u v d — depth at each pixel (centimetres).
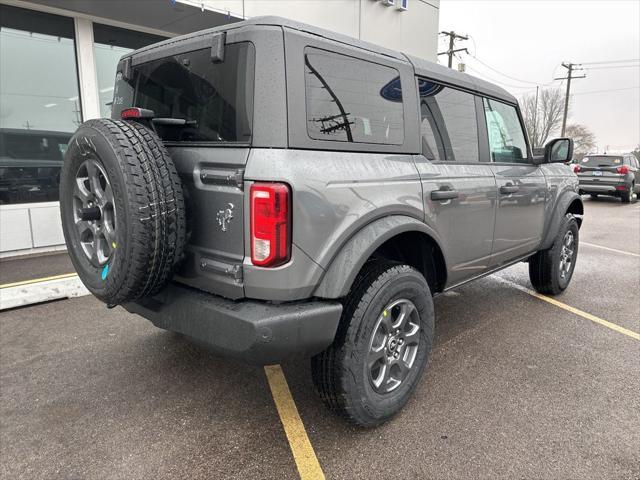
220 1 688
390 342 243
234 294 203
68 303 444
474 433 239
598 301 460
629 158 1605
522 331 378
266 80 192
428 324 263
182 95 230
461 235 297
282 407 265
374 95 238
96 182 214
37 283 472
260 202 187
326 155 208
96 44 707
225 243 203
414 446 229
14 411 260
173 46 238
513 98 380
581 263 636
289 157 192
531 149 404
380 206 226
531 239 399
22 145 641
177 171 218
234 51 203
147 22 714
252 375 303
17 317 407
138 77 266
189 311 212
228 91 205
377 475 208
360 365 222
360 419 229
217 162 203
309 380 297
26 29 634
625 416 254
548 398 273
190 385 290
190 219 217
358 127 227
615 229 979
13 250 614
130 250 193
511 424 246
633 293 489
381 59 246
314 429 244
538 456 220
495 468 212
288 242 191
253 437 237
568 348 344
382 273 231
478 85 330
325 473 210
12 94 628
